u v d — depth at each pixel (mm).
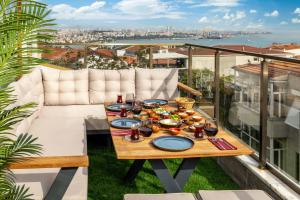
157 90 5301
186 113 3629
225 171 3865
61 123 4195
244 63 4090
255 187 3154
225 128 4457
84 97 5250
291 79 3510
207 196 2215
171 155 2465
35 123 4172
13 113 1919
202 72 5004
